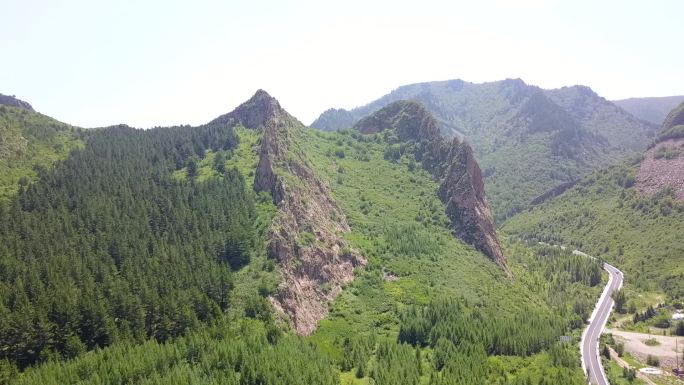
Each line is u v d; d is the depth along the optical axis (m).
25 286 130.12
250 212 173.12
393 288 178.88
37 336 118.69
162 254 149.25
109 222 162.38
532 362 154.12
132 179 193.38
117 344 117.81
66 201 176.12
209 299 135.00
